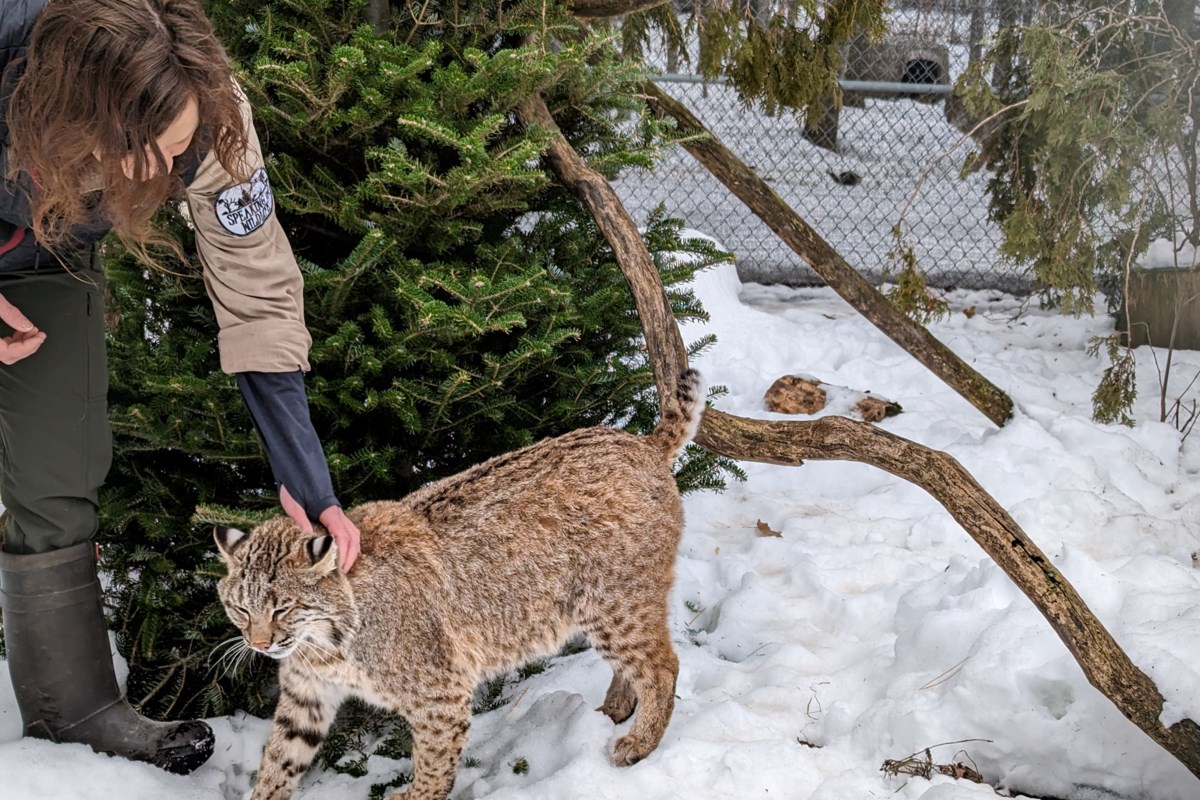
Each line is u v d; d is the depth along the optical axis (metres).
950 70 9.15
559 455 3.33
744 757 3.20
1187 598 3.50
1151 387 6.11
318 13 3.62
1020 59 6.08
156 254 3.49
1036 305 7.57
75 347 3.05
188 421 3.42
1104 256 6.23
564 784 3.14
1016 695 3.28
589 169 3.96
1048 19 5.67
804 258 5.43
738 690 3.71
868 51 9.16
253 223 2.84
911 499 5.14
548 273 3.81
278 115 3.52
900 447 3.42
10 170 2.35
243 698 3.72
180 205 3.45
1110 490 4.96
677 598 4.39
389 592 3.04
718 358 6.67
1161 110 5.50
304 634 2.93
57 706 3.22
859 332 7.01
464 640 3.17
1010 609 3.61
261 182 2.85
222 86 2.28
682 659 3.91
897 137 9.39
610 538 3.28
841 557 4.57
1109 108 5.74
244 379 2.98
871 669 3.71
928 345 5.54
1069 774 3.17
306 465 2.93
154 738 3.28
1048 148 5.68
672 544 3.41
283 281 2.96
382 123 3.62
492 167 3.42
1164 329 6.47
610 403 4.14
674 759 3.21
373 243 3.33
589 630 3.35
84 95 2.11
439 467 4.02
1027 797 3.17
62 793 3.07
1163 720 2.99
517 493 3.24
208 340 3.60
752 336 6.93
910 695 3.40
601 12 4.37
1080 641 3.06
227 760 3.44
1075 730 3.19
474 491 3.24
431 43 3.61
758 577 4.45
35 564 3.13
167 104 2.16
